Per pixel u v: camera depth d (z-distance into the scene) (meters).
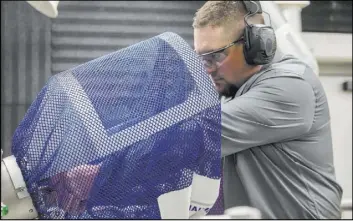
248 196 1.10
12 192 0.71
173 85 0.75
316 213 1.12
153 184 0.73
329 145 1.20
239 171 1.11
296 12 2.09
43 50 2.71
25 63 2.70
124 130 0.72
